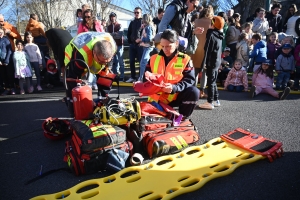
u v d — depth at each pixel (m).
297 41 6.24
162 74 3.37
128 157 2.72
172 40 3.14
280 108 4.55
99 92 3.68
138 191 2.20
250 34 7.39
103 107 2.74
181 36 4.13
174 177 2.38
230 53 7.60
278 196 2.18
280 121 3.87
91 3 13.15
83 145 2.43
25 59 6.25
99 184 2.30
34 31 7.43
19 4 16.42
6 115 4.61
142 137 2.83
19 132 3.78
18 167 2.78
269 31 7.71
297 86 6.16
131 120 2.79
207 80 4.62
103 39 3.15
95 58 2.99
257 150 2.75
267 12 8.70
